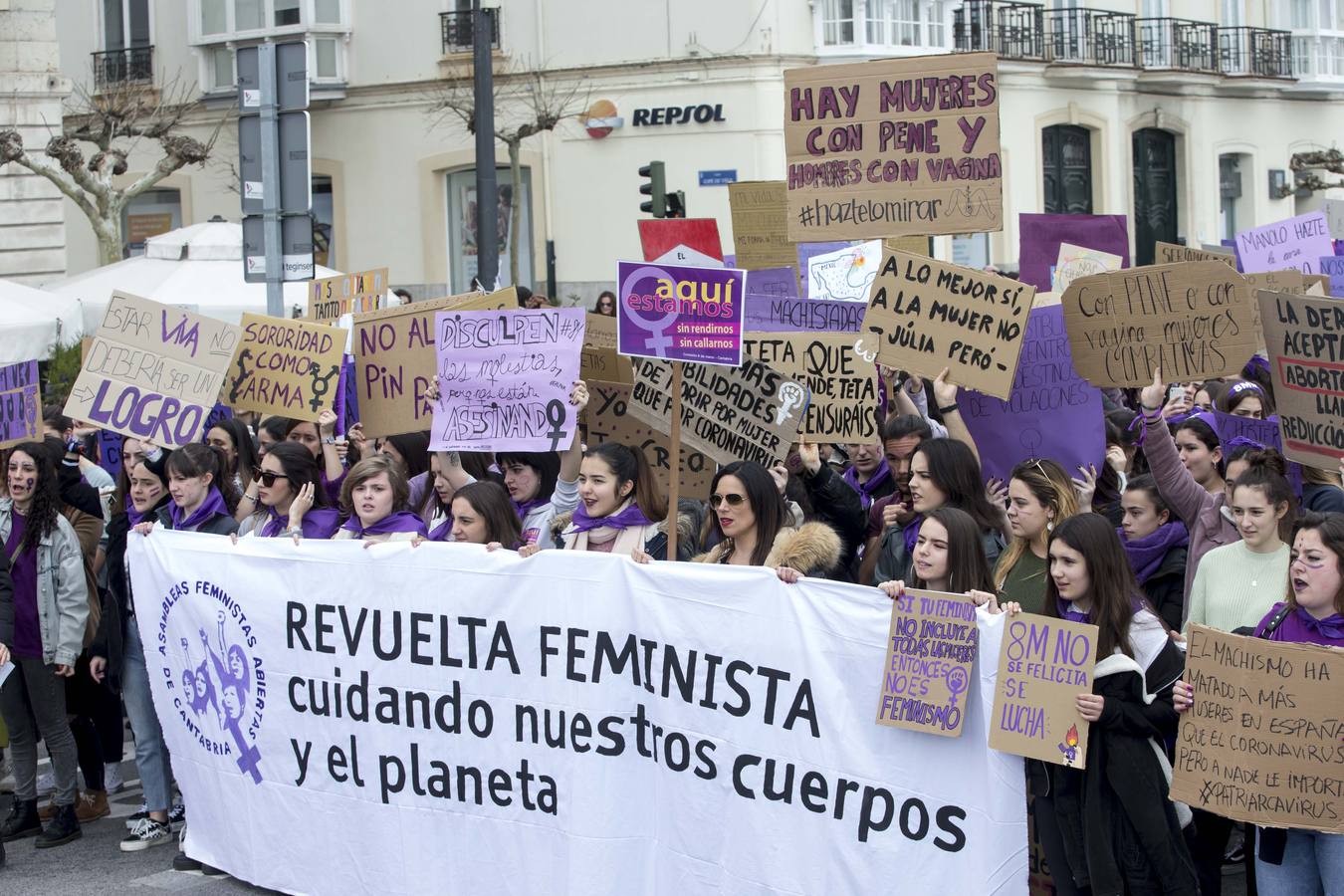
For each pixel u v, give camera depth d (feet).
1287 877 16.58
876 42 91.56
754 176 89.40
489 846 20.97
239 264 57.36
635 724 19.70
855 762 17.80
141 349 26.94
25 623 25.54
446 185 98.78
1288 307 21.53
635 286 20.89
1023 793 16.69
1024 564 19.39
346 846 22.21
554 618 20.24
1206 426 23.22
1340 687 15.53
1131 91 110.63
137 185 76.38
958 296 23.49
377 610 21.68
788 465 27.02
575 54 93.50
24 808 26.27
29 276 74.08
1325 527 16.74
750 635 18.60
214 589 23.40
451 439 23.77
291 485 24.86
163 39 103.71
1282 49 124.77
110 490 32.94
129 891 23.50
